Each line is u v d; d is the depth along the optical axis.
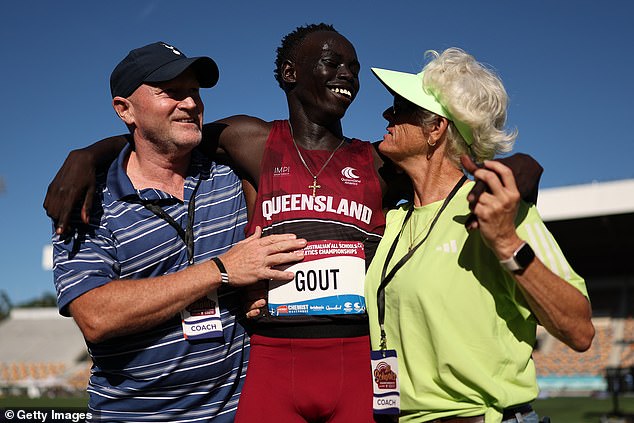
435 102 2.74
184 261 3.08
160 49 3.06
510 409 2.50
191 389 3.09
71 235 2.98
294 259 2.87
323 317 2.87
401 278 2.66
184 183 3.18
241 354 3.16
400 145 2.83
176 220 3.09
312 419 2.92
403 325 2.62
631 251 26.20
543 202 20.38
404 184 3.15
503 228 2.26
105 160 3.12
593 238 24.30
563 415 14.03
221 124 3.29
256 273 2.84
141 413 3.11
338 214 2.96
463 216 2.63
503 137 2.71
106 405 3.13
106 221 3.03
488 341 2.50
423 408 2.58
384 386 2.68
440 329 2.51
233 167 3.31
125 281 2.90
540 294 2.32
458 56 2.74
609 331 27.20
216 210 3.18
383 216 3.07
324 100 3.08
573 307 2.35
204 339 3.03
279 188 3.02
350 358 2.90
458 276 2.55
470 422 2.49
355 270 2.91
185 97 3.04
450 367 2.49
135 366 3.04
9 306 65.44
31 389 26.64
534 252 2.32
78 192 2.87
